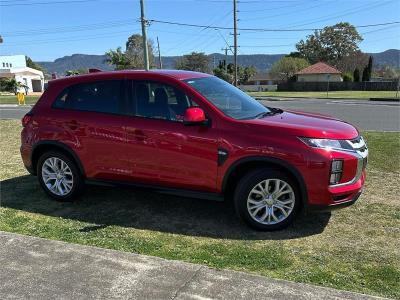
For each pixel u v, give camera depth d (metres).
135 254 4.11
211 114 4.86
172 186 5.13
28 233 4.81
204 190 4.95
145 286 3.53
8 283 3.64
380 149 9.13
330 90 66.50
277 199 4.73
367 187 6.36
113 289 3.50
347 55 101.94
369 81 68.69
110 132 5.35
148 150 5.14
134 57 74.94
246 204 4.75
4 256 4.12
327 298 3.31
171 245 4.45
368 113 19.38
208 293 3.40
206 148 4.80
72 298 3.39
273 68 97.06
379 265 3.96
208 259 4.10
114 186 5.53
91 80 5.63
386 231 4.75
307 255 4.18
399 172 7.23
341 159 4.50
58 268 3.87
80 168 5.67
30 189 6.54
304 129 4.55
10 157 8.93
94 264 3.92
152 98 5.21
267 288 3.46
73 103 5.73
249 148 4.61
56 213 5.48
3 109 25.42
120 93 5.40
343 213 5.29
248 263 4.01
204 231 4.82
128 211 5.51
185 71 5.74
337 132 4.62
